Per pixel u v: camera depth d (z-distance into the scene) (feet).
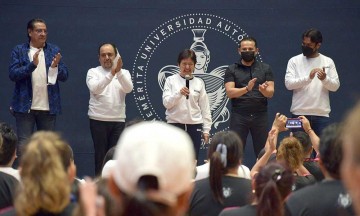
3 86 48.01
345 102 49.55
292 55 49.70
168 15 49.37
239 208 17.29
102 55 43.60
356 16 49.73
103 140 43.60
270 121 49.55
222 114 49.49
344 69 49.73
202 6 49.49
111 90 43.55
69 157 16.58
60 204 13.64
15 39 48.34
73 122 48.65
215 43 49.55
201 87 43.06
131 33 49.08
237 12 49.55
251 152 48.98
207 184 21.02
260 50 49.57
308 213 16.57
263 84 41.06
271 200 15.49
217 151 21.13
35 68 39.29
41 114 41.16
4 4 48.26
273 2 49.55
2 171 20.53
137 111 49.01
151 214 7.56
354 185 5.62
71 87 48.65
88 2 48.73
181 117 42.63
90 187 9.02
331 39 49.70
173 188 7.86
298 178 24.29
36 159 13.64
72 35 48.70
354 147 5.59
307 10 49.70
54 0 48.57
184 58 42.52
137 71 49.14
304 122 29.40
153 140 7.91
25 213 13.64
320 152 16.99
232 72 42.88
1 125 22.39
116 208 8.31
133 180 7.83
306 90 43.55
